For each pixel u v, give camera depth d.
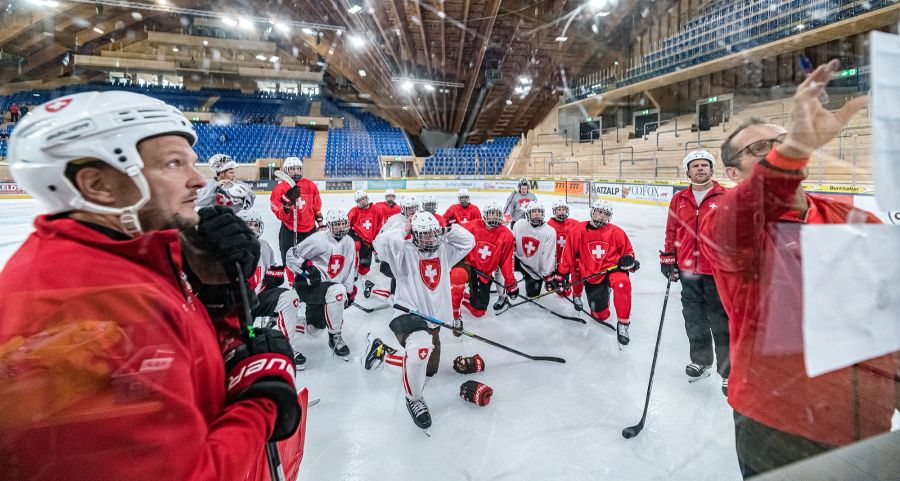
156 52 19.34
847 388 0.67
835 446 0.68
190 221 0.64
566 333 3.27
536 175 16.83
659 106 12.87
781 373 0.71
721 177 3.95
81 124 0.53
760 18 7.50
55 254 0.50
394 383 2.56
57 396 0.44
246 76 20.77
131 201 0.57
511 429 2.04
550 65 14.65
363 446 1.95
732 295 0.81
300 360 2.78
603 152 13.35
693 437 1.79
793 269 0.66
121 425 0.46
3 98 17.44
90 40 16.80
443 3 11.01
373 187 16.30
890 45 0.41
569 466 1.74
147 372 0.49
